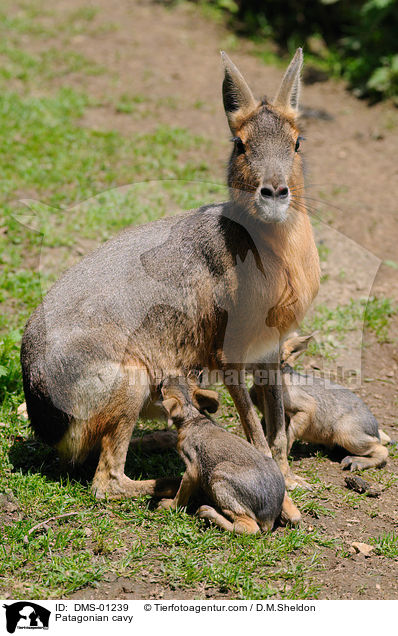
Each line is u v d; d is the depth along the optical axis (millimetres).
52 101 13469
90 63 15547
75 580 4457
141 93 14516
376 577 4660
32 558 4648
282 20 18094
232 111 5371
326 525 5188
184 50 16625
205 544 4797
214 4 18938
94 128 12836
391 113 14734
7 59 15250
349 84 15836
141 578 4551
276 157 5016
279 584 4562
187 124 13422
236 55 16688
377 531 5152
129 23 17703
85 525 5047
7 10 17719
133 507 5246
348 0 17422
